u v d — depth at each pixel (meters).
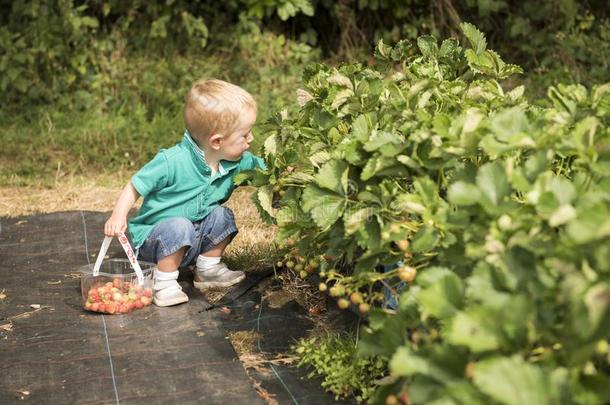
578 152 2.27
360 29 8.18
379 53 3.88
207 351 3.07
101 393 2.76
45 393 2.77
